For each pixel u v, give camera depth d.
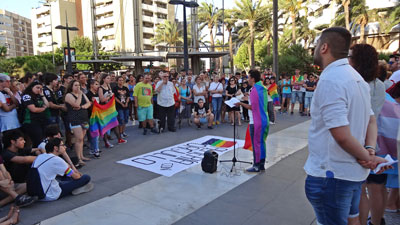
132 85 10.22
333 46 1.79
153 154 6.23
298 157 5.77
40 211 3.69
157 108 8.63
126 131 8.83
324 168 1.80
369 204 2.93
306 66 22.16
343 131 1.63
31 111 5.09
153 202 3.88
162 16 64.50
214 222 3.33
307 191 1.94
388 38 29.17
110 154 6.30
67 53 19.61
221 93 9.47
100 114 6.22
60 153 4.23
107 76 6.64
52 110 5.86
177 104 9.05
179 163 5.57
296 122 9.79
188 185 4.46
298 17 33.84
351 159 1.75
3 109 5.06
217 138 7.60
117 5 59.09
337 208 1.80
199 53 17.36
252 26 33.69
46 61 44.12
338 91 1.67
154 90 9.27
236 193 4.12
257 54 47.69
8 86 5.30
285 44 34.59
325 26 31.69
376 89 2.73
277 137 7.57
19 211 3.57
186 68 12.17
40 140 5.25
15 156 4.26
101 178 4.86
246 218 3.41
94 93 6.37
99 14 62.09
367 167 1.73
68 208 3.76
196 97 8.98
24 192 4.10
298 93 11.42
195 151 6.42
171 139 7.62
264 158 4.91
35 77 6.26
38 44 74.94
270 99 9.38
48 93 5.69
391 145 2.87
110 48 61.03
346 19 25.94
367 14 25.39
